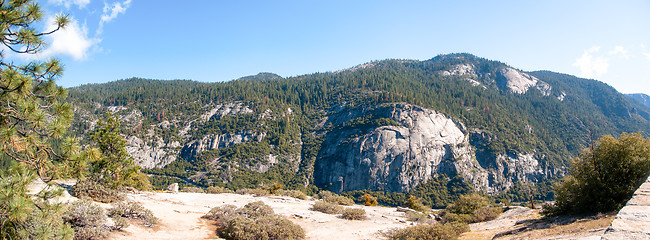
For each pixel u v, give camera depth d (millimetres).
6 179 6215
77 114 188625
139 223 16688
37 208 7031
